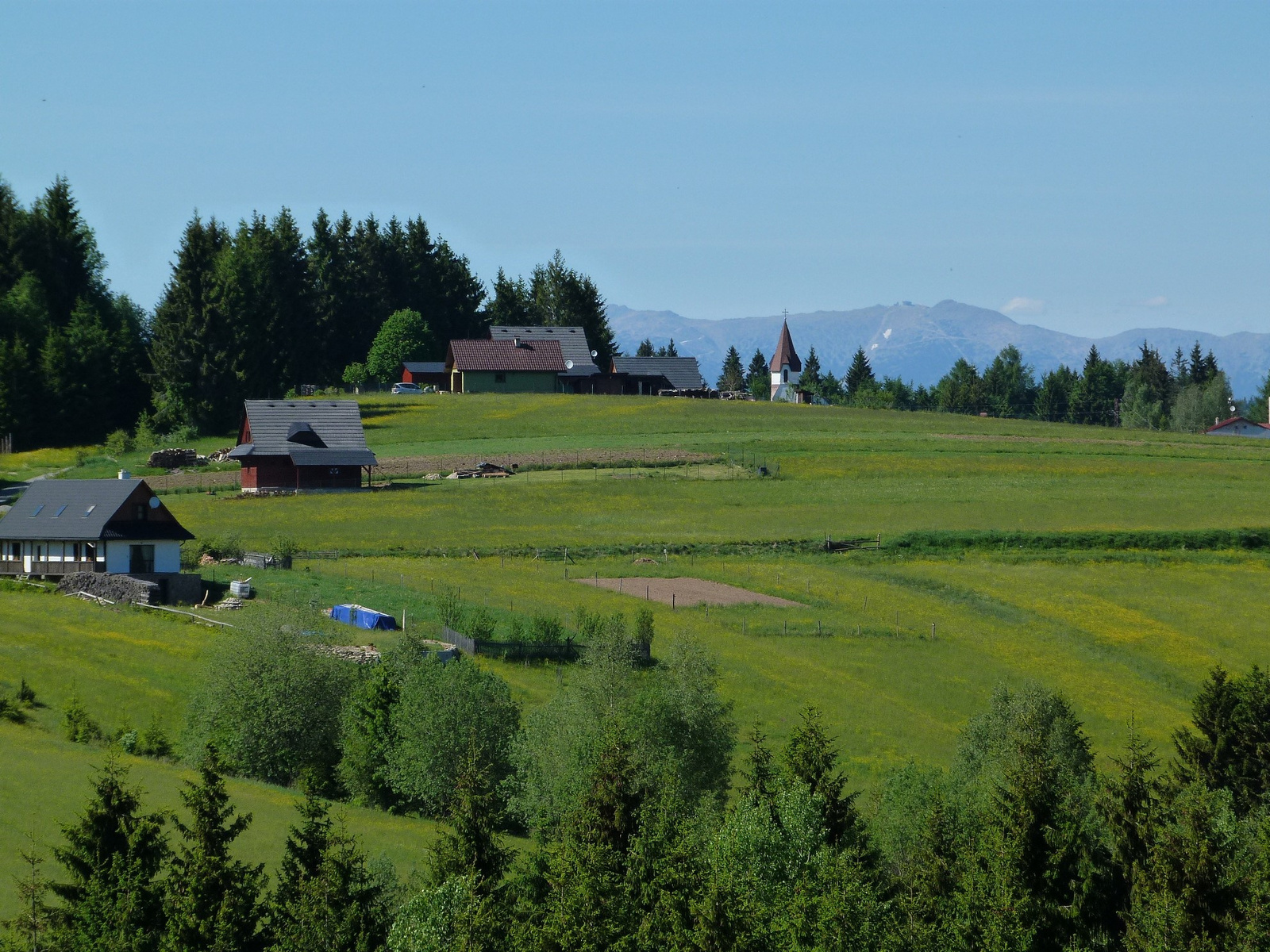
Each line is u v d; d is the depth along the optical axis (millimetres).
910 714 96188
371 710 81438
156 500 122625
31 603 106812
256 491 166875
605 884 56844
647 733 76188
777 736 90188
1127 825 70438
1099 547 138875
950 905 63344
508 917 56125
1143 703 101688
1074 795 76312
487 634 102125
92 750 76062
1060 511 153500
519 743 77938
